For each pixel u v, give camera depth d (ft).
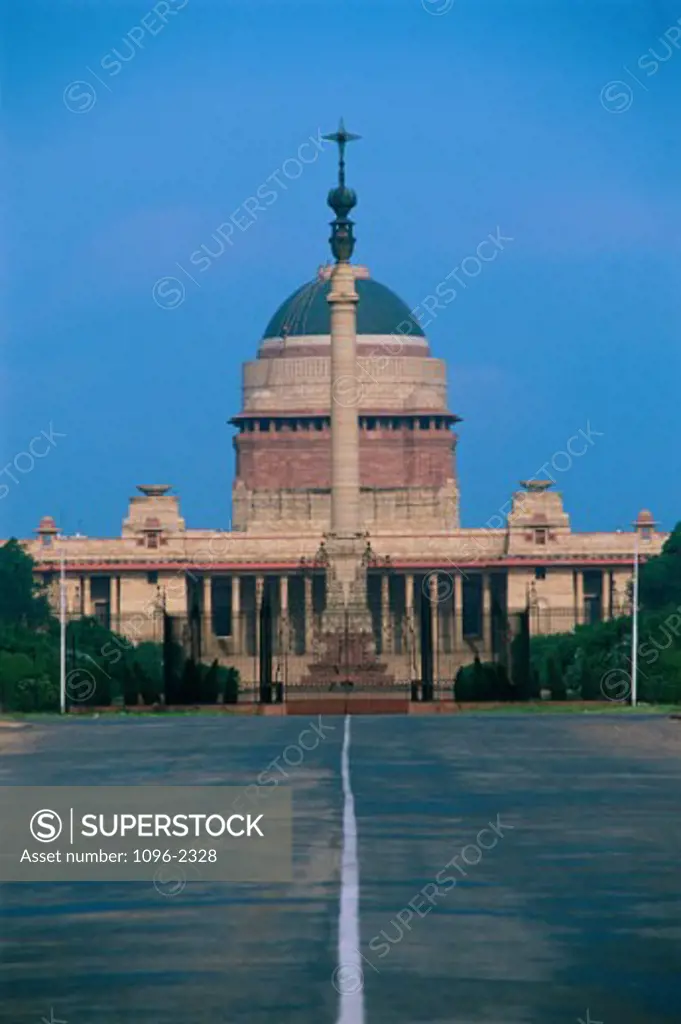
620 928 128.98
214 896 143.74
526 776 261.03
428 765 281.95
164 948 122.31
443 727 409.69
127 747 332.80
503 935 126.31
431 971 114.52
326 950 121.08
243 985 110.73
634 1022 101.30
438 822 195.93
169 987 110.42
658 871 157.58
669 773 266.36
